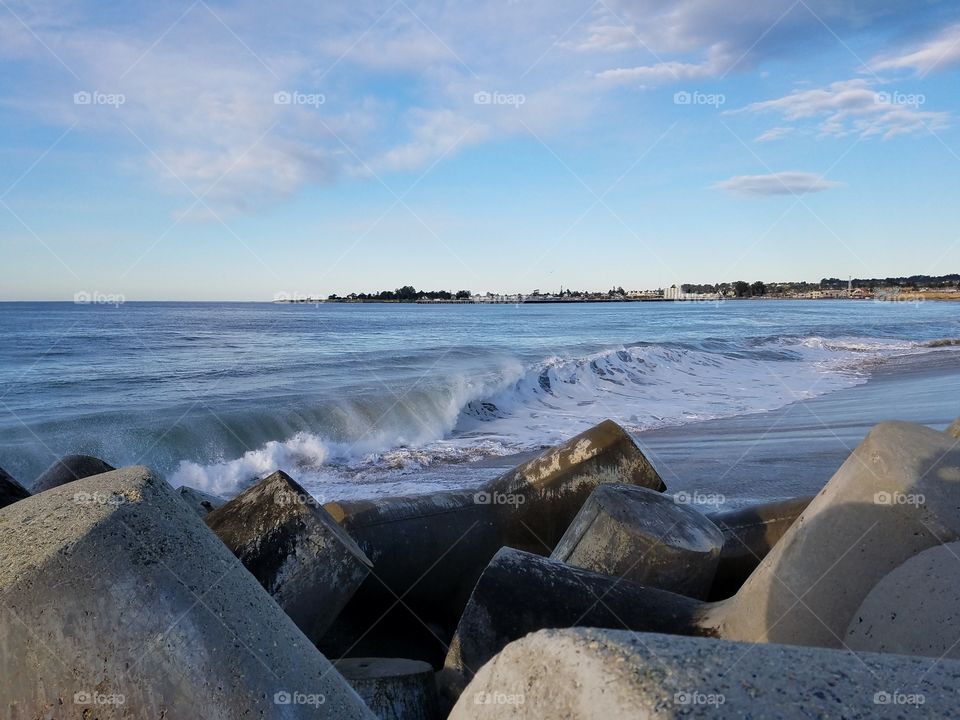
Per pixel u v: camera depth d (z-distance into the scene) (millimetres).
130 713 2033
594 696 1315
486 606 3463
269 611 2377
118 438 11672
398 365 22688
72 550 2098
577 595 3486
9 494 4094
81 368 21828
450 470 10445
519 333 42094
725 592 5000
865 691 1276
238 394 16172
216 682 2102
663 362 22250
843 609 2689
